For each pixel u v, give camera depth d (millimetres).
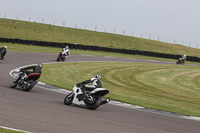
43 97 24000
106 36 138875
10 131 12625
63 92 29109
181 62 87500
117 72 56188
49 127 14219
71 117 17219
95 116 18625
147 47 133875
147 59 91562
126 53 100375
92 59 71625
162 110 24984
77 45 92125
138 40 142750
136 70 62031
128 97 31109
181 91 42938
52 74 44062
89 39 128750
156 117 21188
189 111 26656
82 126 15281
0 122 14008
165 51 133375
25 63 50469
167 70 67812
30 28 128375
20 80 26266
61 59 60594
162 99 33656
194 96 39812
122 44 130500
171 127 18109
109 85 40906
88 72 51781
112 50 98375
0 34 110188
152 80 51188
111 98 28297
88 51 92250
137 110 23547
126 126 16750
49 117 16391
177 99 35531
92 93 21156
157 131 16484
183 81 54031
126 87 41000
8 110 16719
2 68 41906
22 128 13484
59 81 38250
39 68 26688
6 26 123938
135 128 16516
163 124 18781
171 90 42875
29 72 26500
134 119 19312
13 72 39688
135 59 86375
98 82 21844
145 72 60531
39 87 30250
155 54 103688
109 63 68438
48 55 67688
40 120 15383
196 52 145125
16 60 52500
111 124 16766
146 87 43188
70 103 21969
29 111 17250
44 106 19672
